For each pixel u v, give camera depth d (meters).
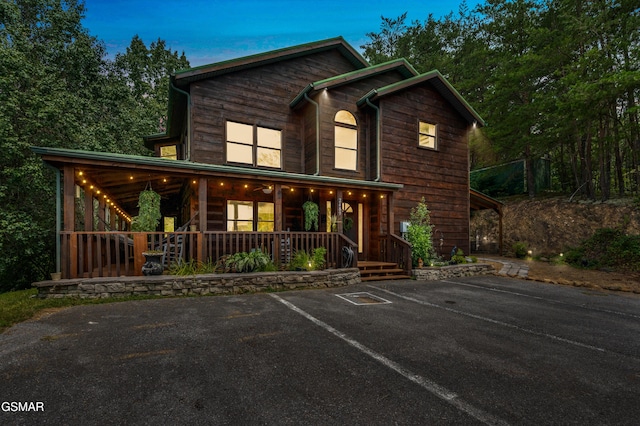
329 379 2.88
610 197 14.22
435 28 24.92
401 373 3.04
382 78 12.15
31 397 2.48
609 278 9.52
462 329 4.51
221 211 9.59
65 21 14.72
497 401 2.56
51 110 11.09
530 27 16.06
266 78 10.91
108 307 5.32
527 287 8.22
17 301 5.43
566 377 3.04
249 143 10.52
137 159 6.51
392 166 11.27
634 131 13.37
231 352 3.46
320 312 5.26
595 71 12.31
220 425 2.15
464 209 12.98
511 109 17.95
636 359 3.53
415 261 9.82
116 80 17.42
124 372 2.94
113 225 12.25
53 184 11.71
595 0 13.30
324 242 9.01
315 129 10.57
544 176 19.41
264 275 7.03
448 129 12.79
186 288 6.37
